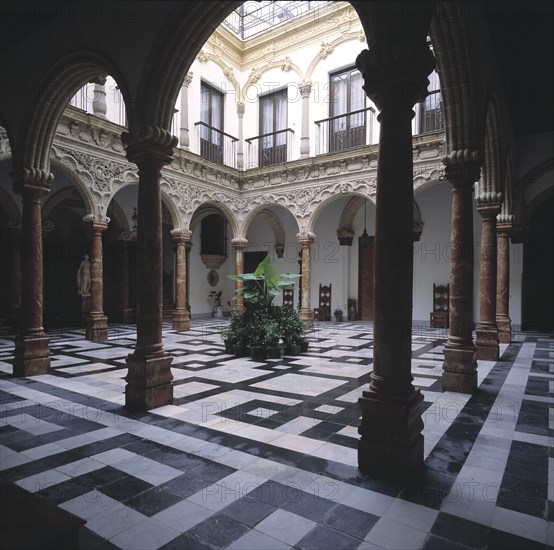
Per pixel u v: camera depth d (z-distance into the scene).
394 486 3.28
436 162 12.26
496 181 8.59
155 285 5.47
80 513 2.88
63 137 10.69
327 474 3.49
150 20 5.20
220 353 9.66
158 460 3.76
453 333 6.35
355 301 17.89
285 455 3.88
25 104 7.07
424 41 3.47
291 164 15.15
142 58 5.29
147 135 5.26
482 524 2.77
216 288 20.55
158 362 5.43
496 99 7.49
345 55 14.89
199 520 2.80
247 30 17.97
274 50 16.44
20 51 7.12
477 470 3.57
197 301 19.53
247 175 16.28
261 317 9.56
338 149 15.11
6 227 13.64
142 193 5.45
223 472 3.52
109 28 5.68
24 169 7.15
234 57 16.94
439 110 13.00
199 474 3.48
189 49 5.30
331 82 15.30
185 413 5.12
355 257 17.95
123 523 2.77
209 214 18.94
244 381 6.86
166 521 2.79
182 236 14.24
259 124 16.97
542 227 14.30
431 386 6.52
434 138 12.12
